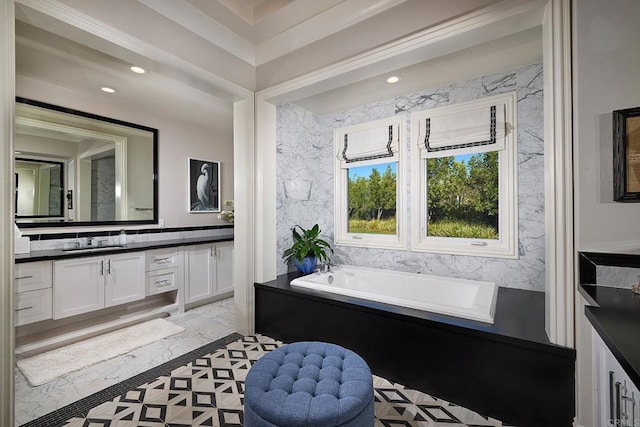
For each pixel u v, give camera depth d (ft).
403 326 6.42
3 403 4.59
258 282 9.14
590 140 4.59
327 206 12.01
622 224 4.43
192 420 5.40
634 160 4.29
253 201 9.05
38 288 7.88
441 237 9.80
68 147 9.87
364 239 11.30
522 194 8.32
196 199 13.73
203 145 14.10
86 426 5.24
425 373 6.15
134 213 11.51
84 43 5.70
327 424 3.71
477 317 5.97
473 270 9.07
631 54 4.39
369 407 4.18
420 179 9.93
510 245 8.48
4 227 4.58
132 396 6.10
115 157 10.98
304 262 9.98
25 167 9.03
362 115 11.08
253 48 8.55
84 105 10.16
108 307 9.91
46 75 8.84
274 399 4.02
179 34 6.80
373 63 6.73
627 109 4.34
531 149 8.17
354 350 7.14
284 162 10.17
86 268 8.78
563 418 4.85
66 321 9.30
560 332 4.91
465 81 9.05
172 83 9.45
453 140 9.20
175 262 11.09
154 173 12.11
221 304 12.28
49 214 9.50
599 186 4.54
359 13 6.73
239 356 7.76
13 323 4.68
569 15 4.75
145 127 11.80
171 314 10.99
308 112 11.41
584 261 4.62
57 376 6.82
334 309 7.48
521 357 5.18
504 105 8.48
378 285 9.93
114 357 7.72
